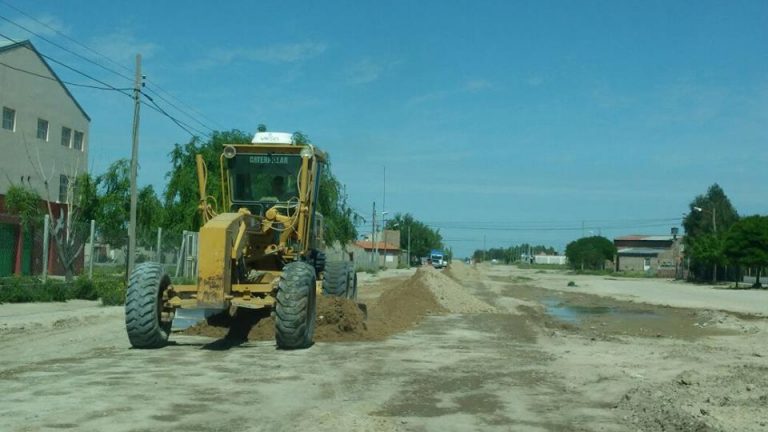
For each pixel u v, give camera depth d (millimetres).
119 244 31766
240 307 13789
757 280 61656
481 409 9023
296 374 10883
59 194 46812
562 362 13086
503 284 58250
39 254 32344
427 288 29531
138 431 7500
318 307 15188
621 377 11555
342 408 8797
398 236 128500
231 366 11445
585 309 32688
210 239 12961
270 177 15594
